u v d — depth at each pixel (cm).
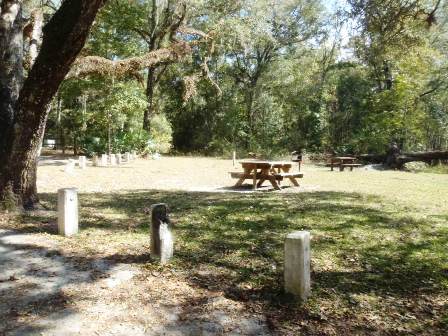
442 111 3378
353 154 3209
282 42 3828
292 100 4044
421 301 446
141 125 3069
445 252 614
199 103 3847
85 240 646
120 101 2417
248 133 4009
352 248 625
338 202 1020
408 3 967
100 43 2389
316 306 424
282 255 586
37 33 952
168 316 399
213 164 2466
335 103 4016
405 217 845
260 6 3130
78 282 478
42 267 527
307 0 3678
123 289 460
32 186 841
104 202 985
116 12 2405
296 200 1044
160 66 3422
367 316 407
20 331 366
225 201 1015
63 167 1897
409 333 377
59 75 727
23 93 750
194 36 3191
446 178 1842
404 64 2459
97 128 2762
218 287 470
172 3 2816
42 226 727
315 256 585
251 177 1310
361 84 3791
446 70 2688
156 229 547
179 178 1614
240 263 552
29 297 437
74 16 661
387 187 1408
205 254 587
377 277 512
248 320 393
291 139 3881
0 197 798
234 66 4078
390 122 2647
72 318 392
